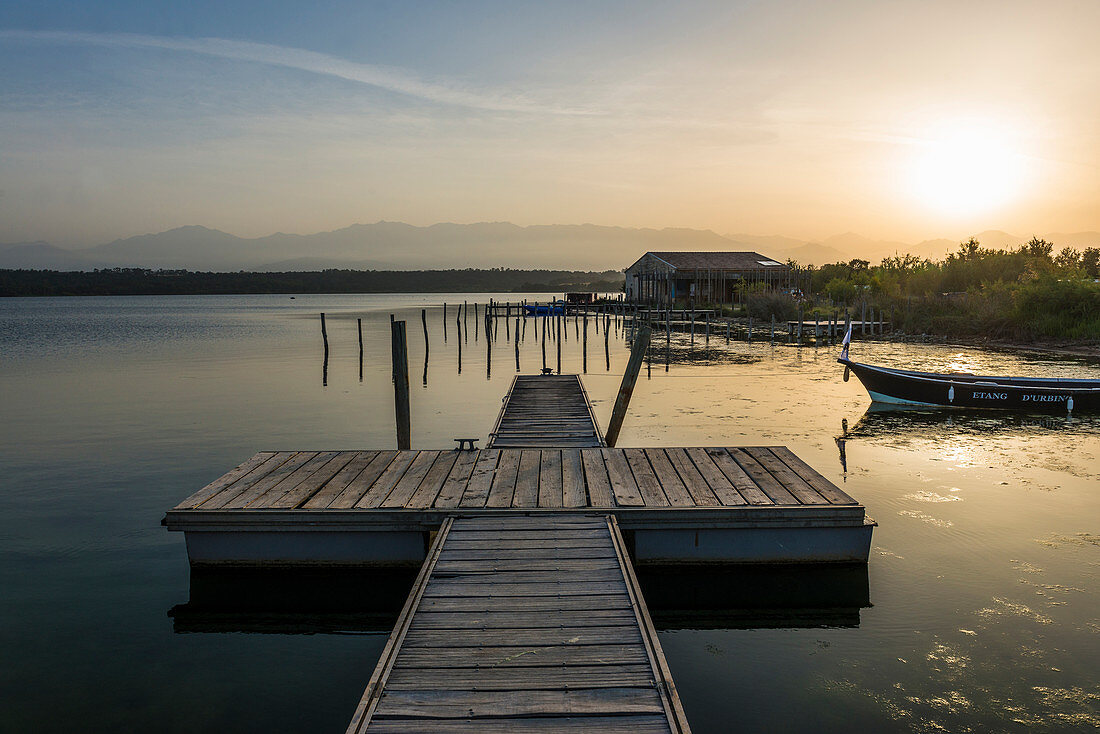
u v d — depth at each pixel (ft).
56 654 20.66
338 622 23.08
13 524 31.45
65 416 57.72
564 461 30.63
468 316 254.88
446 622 17.01
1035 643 19.81
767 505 24.11
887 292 152.76
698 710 17.03
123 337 153.89
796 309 148.25
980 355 91.50
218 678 19.39
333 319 241.96
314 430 51.80
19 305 439.22
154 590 24.99
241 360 103.19
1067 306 103.30
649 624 16.81
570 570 19.86
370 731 13.01
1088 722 16.31
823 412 54.95
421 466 29.91
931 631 20.67
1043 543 26.86
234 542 24.49
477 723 13.24
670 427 49.16
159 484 37.73
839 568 24.44
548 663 15.21
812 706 17.15
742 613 22.53
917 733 15.99
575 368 91.25
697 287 197.67
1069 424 49.60
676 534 24.31
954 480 35.22
